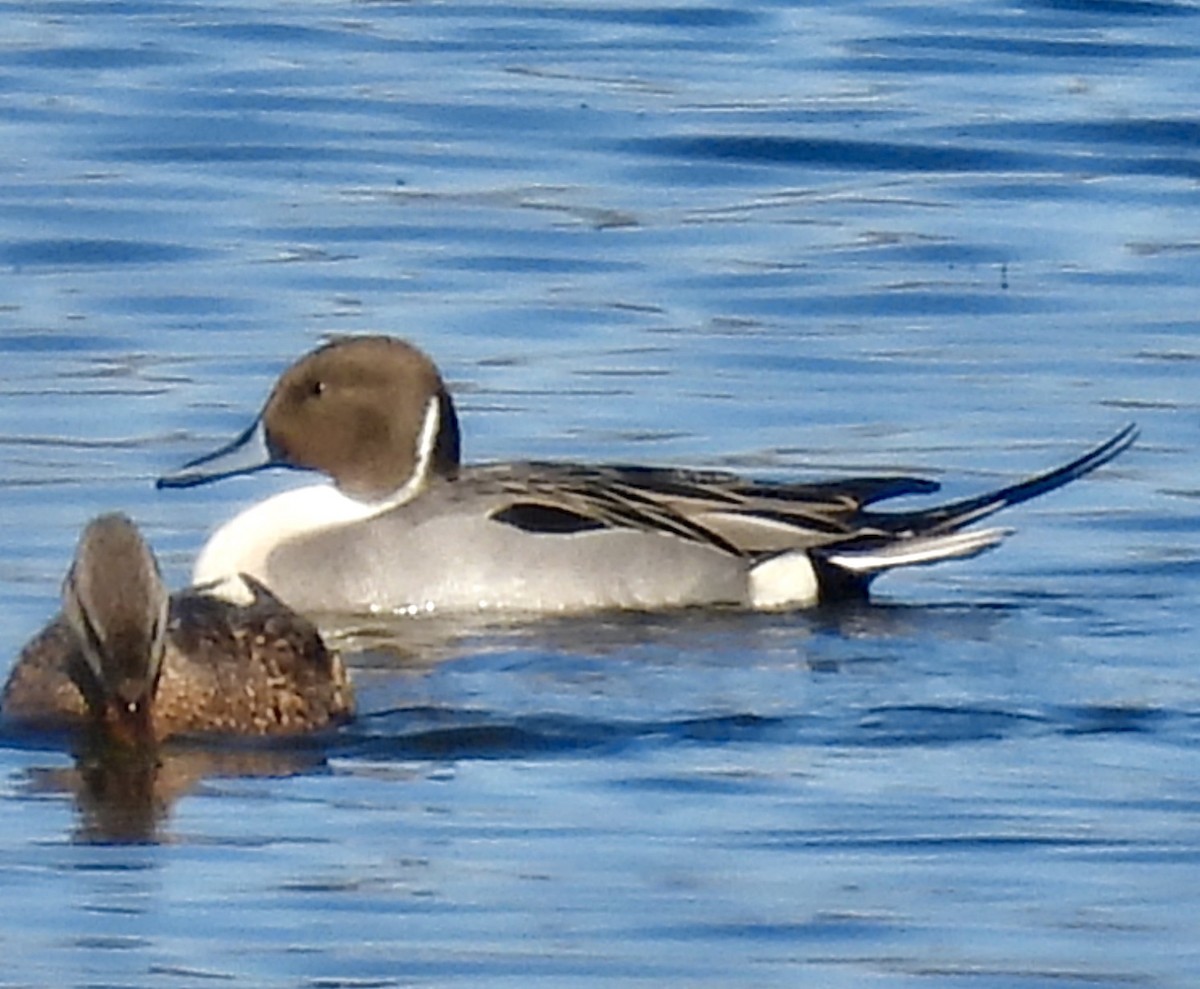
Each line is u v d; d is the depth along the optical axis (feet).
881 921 38.52
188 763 44.09
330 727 45.75
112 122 84.33
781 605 54.29
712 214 77.92
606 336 68.49
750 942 37.86
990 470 60.49
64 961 37.14
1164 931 38.22
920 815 41.96
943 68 91.45
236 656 45.52
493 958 37.27
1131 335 68.80
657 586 54.44
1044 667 48.98
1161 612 52.47
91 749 44.45
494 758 44.47
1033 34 95.14
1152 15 97.71
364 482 55.01
